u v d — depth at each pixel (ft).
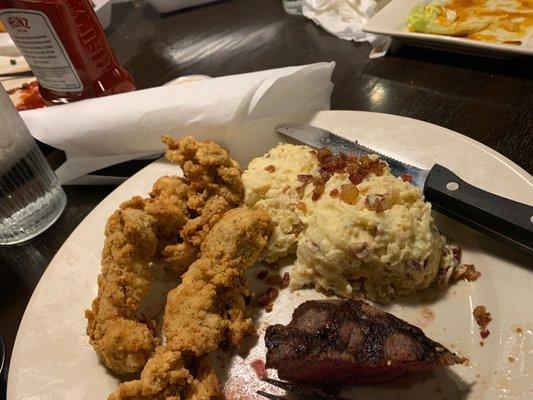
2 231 0.99
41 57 1.12
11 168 0.95
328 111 1.02
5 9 1.05
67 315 0.78
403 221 0.74
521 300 0.69
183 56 1.51
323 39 1.42
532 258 0.72
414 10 1.30
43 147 1.23
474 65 1.20
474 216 0.75
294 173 0.87
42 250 0.98
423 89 1.16
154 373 0.64
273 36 1.50
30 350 0.73
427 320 0.73
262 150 1.01
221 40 1.55
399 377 0.68
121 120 1.00
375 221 0.74
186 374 0.65
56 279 0.82
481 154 0.85
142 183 0.97
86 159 1.07
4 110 0.95
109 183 1.09
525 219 0.69
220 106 0.97
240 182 0.86
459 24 1.25
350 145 0.93
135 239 0.76
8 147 0.94
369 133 0.95
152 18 1.76
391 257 0.74
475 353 0.67
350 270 0.78
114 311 0.71
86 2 1.11
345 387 0.69
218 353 0.74
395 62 1.27
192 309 0.71
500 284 0.72
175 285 0.83
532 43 1.15
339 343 0.65
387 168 0.83
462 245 0.78
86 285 0.82
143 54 1.56
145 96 1.02
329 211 0.78
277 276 0.83
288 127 1.00
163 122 0.99
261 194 0.86
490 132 1.01
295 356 0.64
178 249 0.81
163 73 1.45
